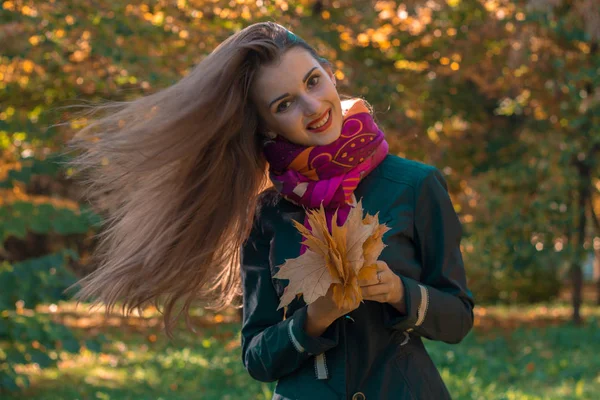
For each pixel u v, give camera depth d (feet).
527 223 37.93
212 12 31.99
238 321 41.55
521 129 42.39
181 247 7.58
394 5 37.63
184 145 7.25
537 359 30.53
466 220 39.88
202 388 25.99
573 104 37.96
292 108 7.10
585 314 48.34
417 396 7.20
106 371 28.66
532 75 39.24
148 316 43.09
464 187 42.14
